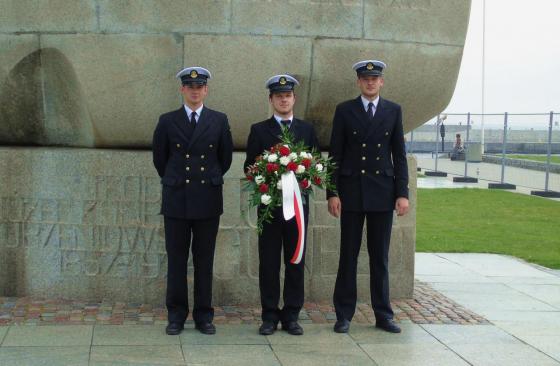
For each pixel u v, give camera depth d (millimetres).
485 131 40125
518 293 7480
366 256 6812
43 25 6305
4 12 6359
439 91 6781
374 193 5750
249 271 6574
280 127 5699
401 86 6621
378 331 5871
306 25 6297
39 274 6605
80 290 6578
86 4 6215
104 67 6270
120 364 4930
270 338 5617
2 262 6629
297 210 5422
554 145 38625
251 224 6543
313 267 6711
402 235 6918
